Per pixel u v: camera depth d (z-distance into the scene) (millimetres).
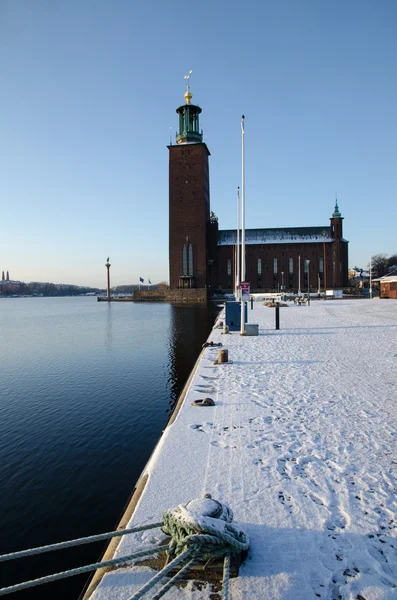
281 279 127812
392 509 4961
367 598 3570
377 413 8688
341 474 5898
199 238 117188
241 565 3994
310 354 16531
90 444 11117
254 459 6434
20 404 15266
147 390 16953
